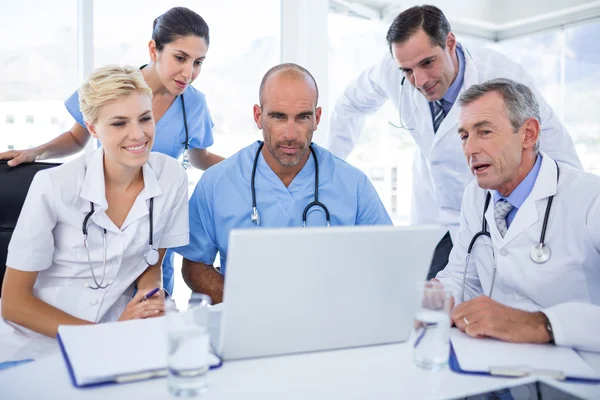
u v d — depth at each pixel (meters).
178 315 0.82
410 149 3.26
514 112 1.23
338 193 1.60
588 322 0.91
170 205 1.45
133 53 2.41
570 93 3.20
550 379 0.78
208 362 0.81
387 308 0.89
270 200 1.57
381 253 0.84
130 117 1.29
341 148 2.52
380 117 3.14
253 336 0.82
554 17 3.23
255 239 0.75
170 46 1.86
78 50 2.32
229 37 2.67
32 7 2.21
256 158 1.58
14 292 1.26
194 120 2.11
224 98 2.70
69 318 1.24
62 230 1.35
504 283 1.28
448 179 2.10
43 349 1.23
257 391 0.74
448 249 2.14
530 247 1.23
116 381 0.76
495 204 1.31
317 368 0.82
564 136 1.83
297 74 1.46
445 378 0.79
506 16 3.47
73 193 1.33
